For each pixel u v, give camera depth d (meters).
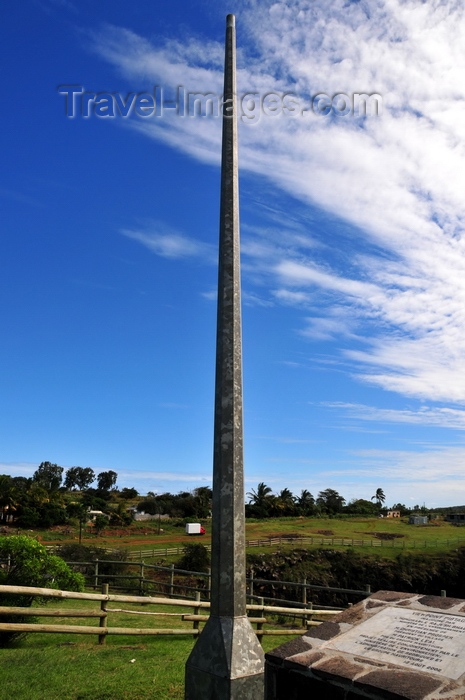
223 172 4.91
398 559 54.91
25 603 8.66
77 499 98.19
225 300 4.63
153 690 6.05
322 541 63.22
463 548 59.22
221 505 4.26
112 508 89.50
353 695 3.49
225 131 5.01
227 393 4.43
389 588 51.28
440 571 53.62
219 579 4.17
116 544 54.59
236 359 4.52
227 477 4.29
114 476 127.50
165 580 34.19
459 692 3.18
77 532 64.00
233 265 4.70
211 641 4.06
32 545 8.98
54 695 5.87
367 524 87.00
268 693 3.98
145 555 44.59
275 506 98.38
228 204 4.83
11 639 8.14
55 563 9.20
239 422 4.41
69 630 7.93
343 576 52.59
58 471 123.94
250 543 60.22
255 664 4.00
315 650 3.97
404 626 4.01
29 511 65.94
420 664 3.52
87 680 6.39
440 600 4.22
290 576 50.34
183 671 6.82
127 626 10.18
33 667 6.86
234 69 5.18
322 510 108.81
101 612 8.45
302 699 3.77
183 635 9.52
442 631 3.80
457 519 101.00
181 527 75.62
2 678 6.37
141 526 74.75
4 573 8.89
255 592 39.91
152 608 13.21
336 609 11.63
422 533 75.50
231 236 4.76
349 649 3.90
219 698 3.89
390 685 3.34
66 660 7.23
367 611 4.37
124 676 6.57
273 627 11.70
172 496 99.56
